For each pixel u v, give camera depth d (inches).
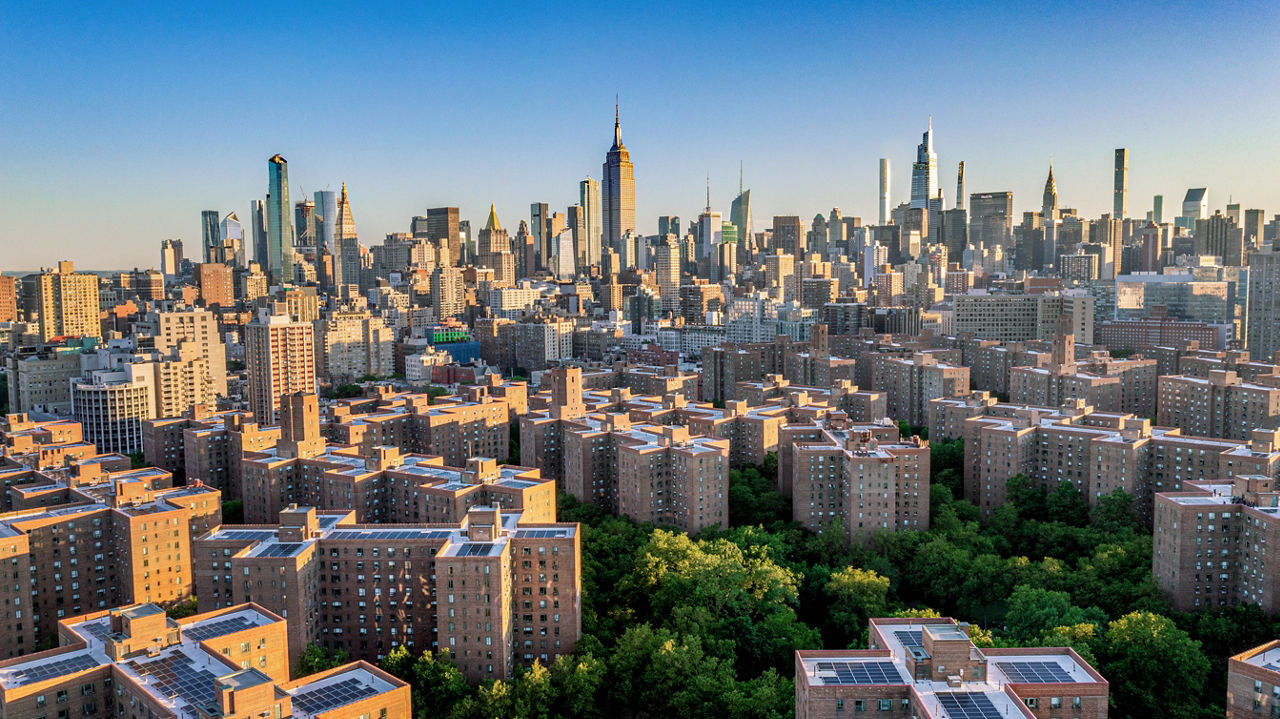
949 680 7524.6
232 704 7327.8
